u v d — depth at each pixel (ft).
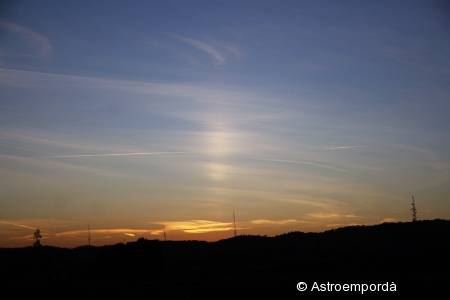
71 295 130.62
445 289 115.65
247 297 118.52
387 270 183.83
